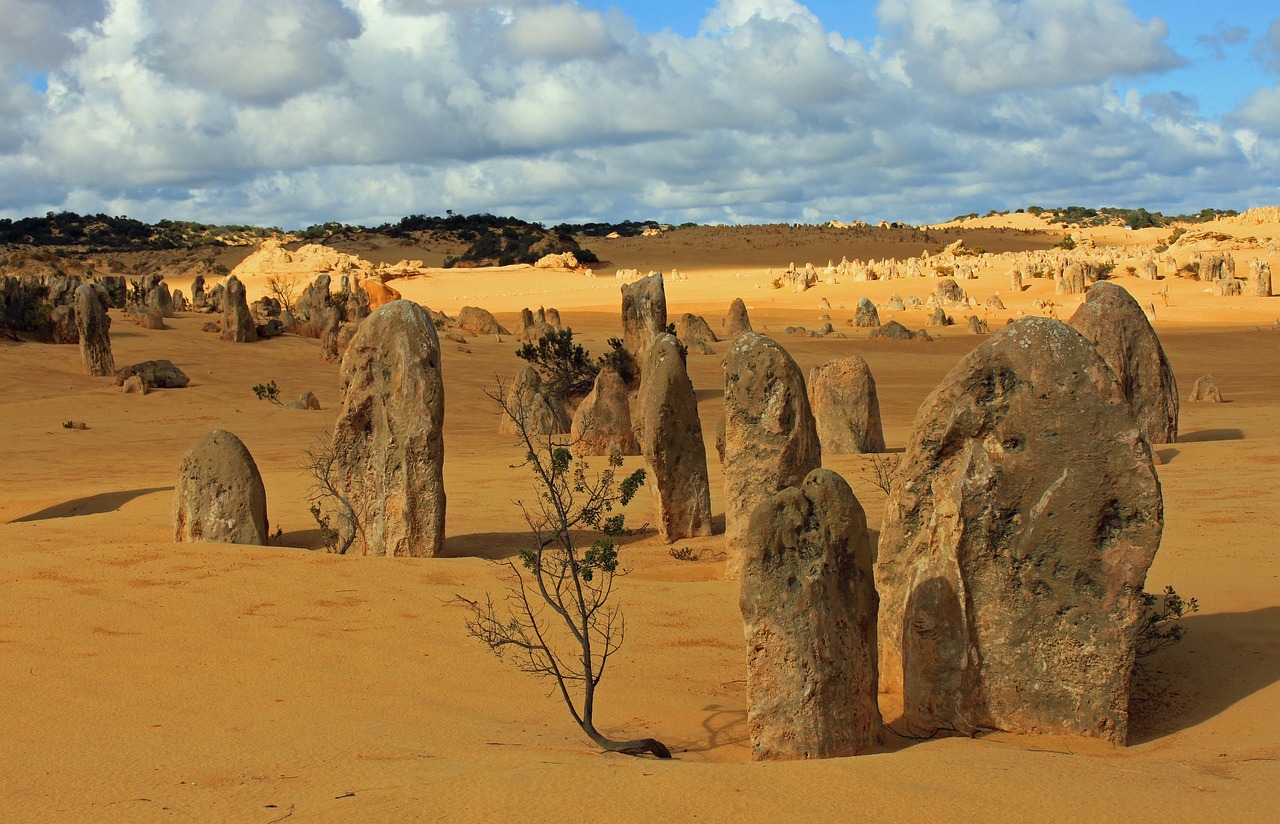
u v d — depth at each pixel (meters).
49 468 22.78
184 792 5.30
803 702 5.93
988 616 6.55
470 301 94.75
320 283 62.72
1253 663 7.26
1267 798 4.75
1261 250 116.75
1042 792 4.87
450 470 19.83
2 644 8.16
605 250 165.75
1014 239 175.50
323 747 6.04
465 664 7.87
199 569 10.34
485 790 5.00
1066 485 6.43
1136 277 96.38
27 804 5.18
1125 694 6.31
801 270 118.62
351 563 10.67
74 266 109.50
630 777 5.14
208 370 40.78
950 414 6.88
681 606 9.47
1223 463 16.41
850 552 6.26
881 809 4.68
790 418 10.61
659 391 12.94
